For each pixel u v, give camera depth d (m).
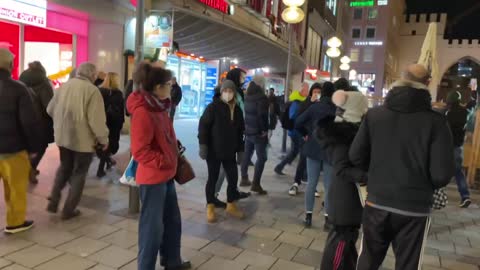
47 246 3.80
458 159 6.26
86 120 4.43
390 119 2.53
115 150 6.58
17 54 9.20
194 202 5.48
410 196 2.46
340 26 39.31
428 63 7.71
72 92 4.39
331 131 3.02
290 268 3.70
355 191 3.06
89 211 4.80
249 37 14.84
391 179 2.50
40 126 4.00
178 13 10.49
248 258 3.86
